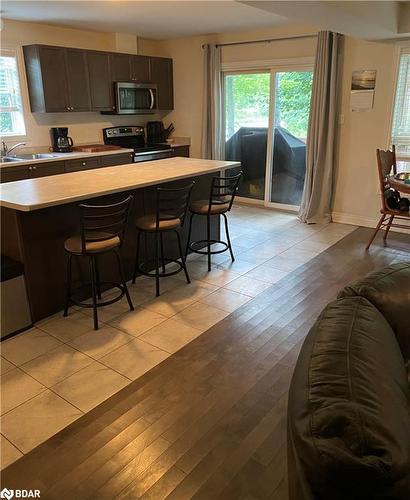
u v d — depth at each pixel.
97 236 3.01
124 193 3.49
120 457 1.88
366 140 5.19
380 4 3.72
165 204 3.91
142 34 6.13
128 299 3.21
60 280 3.15
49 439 1.98
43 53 5.09
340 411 0.88
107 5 4.31
